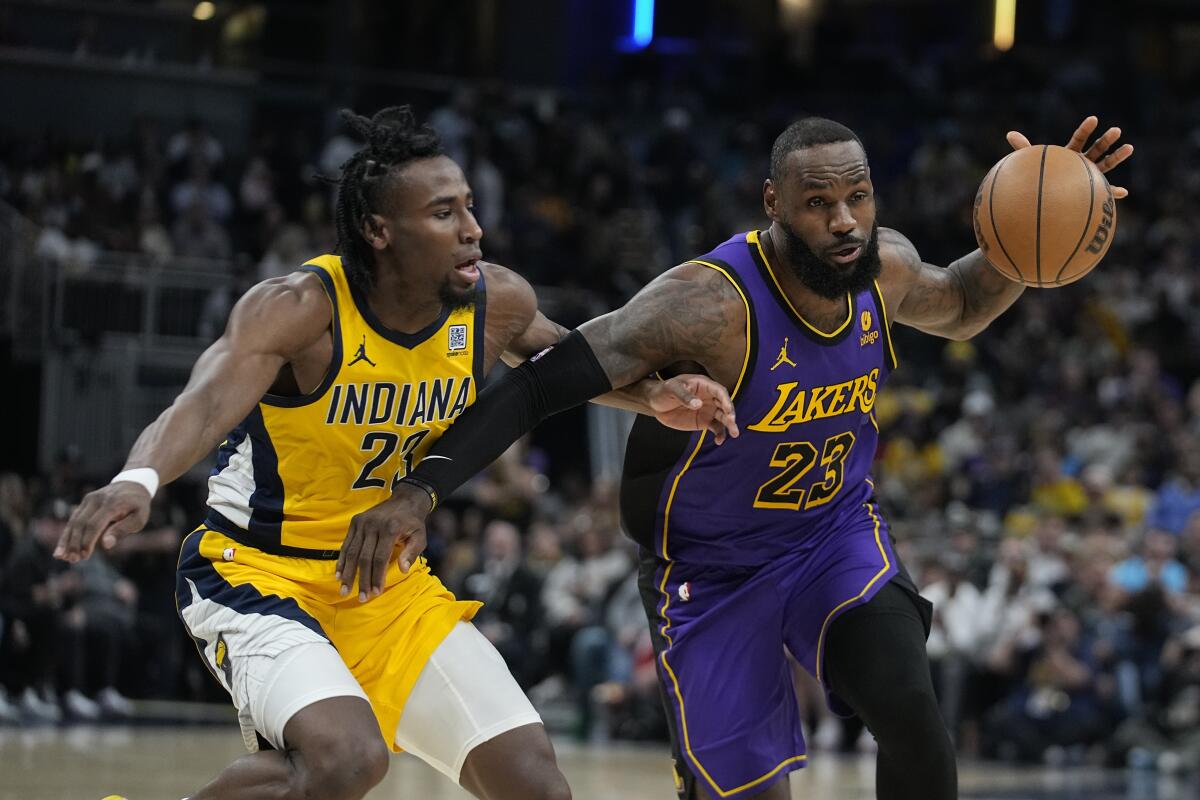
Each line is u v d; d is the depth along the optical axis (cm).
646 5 2723
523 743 426
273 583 433
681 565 507
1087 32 2900
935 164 2347
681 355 462
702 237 2198
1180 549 1348
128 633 1373
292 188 2005
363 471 435
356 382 425
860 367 478
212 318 1731
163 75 1984
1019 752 1246
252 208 1950
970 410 1722
